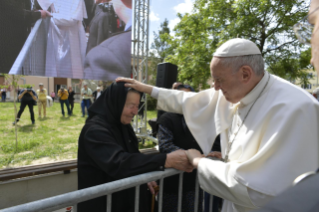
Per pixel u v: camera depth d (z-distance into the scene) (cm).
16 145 375
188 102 153
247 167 91
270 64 632
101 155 116
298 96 97
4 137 450
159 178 114
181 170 122
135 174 111
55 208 84
